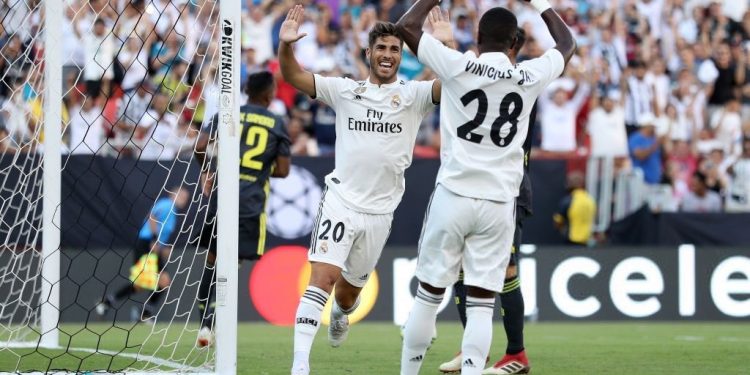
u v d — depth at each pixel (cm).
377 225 842
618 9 2477
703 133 2344
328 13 2316
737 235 1873
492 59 761
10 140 1521
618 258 1844
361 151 829
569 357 1154
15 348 1159
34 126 1544
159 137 1867
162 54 1938
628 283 1845
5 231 1376
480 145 755
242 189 1185
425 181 1794
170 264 1636
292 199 1750
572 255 1833
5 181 1388
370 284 1773
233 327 862
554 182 1842
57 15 1151
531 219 1839
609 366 1055
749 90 2408
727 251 1866
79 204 1631
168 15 1969
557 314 1825
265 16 2294
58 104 1170
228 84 867
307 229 1758
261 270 1748
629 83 2325
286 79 837
